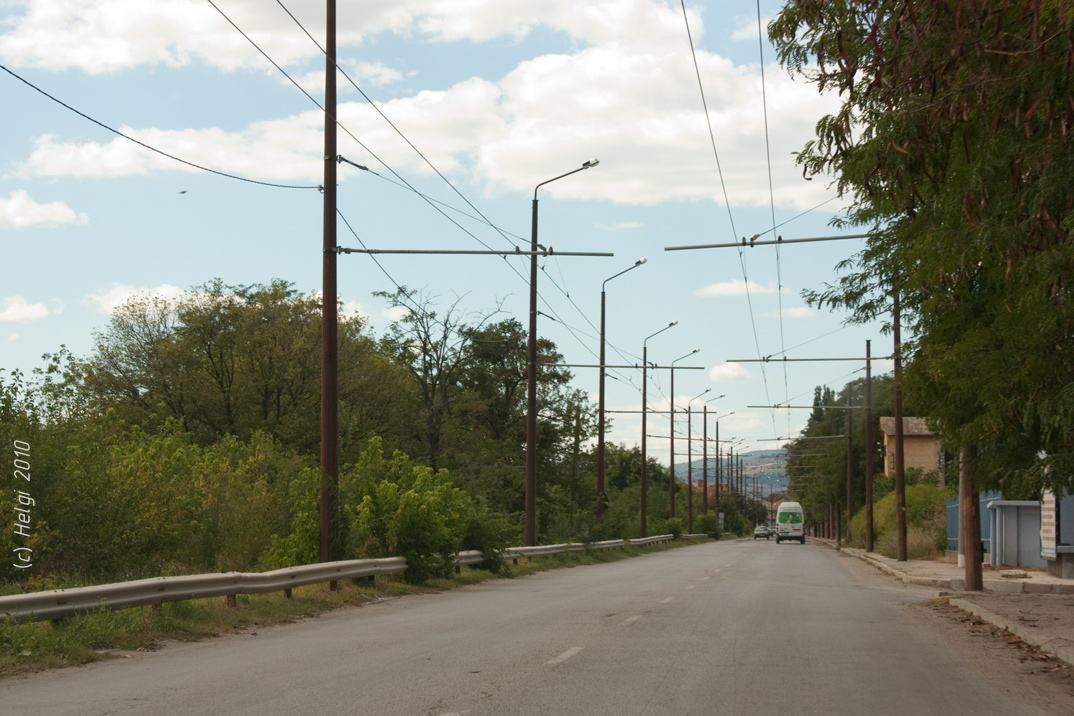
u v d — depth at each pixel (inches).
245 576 582.6
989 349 460.1
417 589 826.8
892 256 586.2
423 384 2001.7
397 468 922.7
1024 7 300.7
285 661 404.2
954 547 1547.7
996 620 577.0
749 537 5059.1
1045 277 334.0
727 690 337.7
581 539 1561.3
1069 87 313.0
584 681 351.6
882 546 1904.5
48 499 641.0
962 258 364.2
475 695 322.7
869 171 375.9
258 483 1011.9
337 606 669.9
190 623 506.0
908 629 557.6
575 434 2417.6
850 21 384.2
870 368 2028.8
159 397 1708.9
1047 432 428.5
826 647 460.8
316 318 1852.9
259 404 1768.0
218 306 1801.2
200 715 289.7
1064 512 1016.2
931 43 335.3
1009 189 365.7
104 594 467.5
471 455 2071.9
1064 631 509.7
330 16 753.6
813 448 4338.1
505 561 1139.9
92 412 881.5
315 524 799.7
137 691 332.8
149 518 694.5
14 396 653.3
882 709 311.1
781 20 398.6
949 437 597.6
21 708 303.6
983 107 327.3
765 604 695.1
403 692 327.9
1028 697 341.4
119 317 1769.2
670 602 703.7
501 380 2405.3
